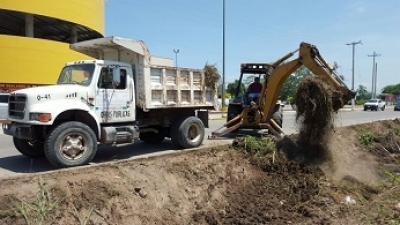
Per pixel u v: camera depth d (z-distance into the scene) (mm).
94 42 9109
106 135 8195
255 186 7508
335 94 8664
